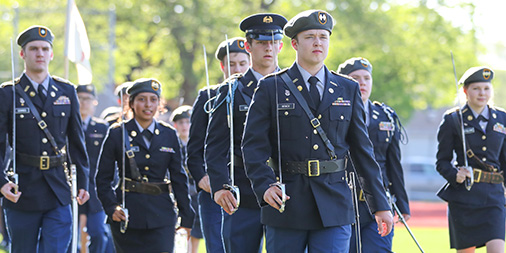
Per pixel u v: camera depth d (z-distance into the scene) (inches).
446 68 2272.4
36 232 586.9
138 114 573.9
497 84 2034.9
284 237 424.5
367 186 427.2
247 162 417.1
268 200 406.0
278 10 2182.6
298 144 418.9
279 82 423.8
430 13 2305.6
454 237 649.0
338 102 422.0
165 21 2190.0
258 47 504.7
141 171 569.6
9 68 1988.2
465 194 636.7
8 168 587.5
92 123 808.3
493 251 633.0
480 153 637.3
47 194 583.2
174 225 575.8
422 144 4001.0
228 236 500.1
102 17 2090.3
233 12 2199.8
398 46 2220.7
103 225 765.3
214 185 472.7
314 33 419.5
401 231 1315.2
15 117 578.6
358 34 2197.3
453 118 640.4
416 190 2736.2
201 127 549.3
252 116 422.0
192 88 2293.3
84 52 764.0
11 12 2043.6
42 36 587.8
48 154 585.3
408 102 2262.6
